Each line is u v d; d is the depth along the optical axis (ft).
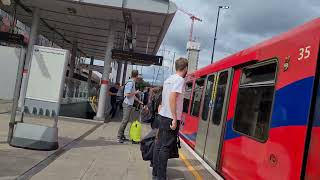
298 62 20.10
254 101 25.48
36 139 33.09
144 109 38.11
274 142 21.16
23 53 33.86
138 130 43.57
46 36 98.58
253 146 24.25
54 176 25.62
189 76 55.11
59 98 34.24
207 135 37.29
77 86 87.35
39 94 34.32
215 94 36.81
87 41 99.91
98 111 68.80
